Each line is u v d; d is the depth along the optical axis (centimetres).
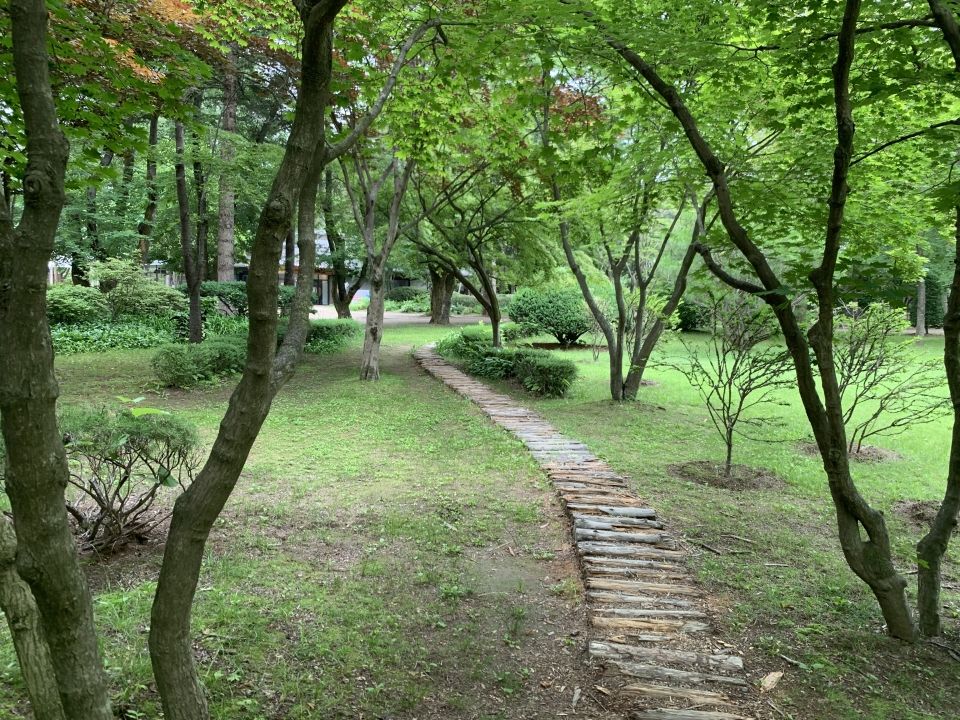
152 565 412
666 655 326
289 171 171
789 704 292
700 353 1667
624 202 810
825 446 340
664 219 1388
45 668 191
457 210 1380
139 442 414
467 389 1148
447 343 1666
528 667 321
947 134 372
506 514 532
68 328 1509
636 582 407
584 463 684
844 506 345
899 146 514
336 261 2261
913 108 452
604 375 1402
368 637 335
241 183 1212
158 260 2600
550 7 353
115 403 861
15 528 142
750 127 712
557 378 1130
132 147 338
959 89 364
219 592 370
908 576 439
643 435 846
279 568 411
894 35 352
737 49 407
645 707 288
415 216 1427
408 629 349
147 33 368
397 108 560
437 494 575
